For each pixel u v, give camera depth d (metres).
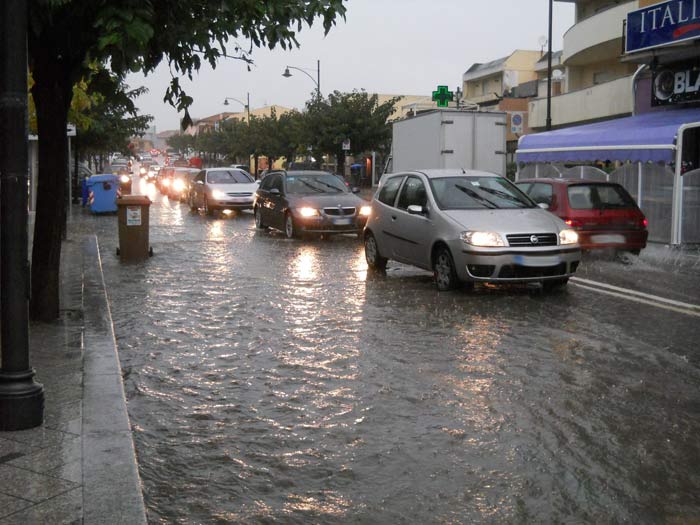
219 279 12.54
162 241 18.95
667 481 4.57
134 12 6.37
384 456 4.98
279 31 7.69
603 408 5.89
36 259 8.62
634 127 19.66
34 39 7.93
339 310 9.79
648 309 9.70
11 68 5.03
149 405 6.08
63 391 5.97
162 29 7.55
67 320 8.70
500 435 5.33
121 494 4.13
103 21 6.33
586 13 36.12
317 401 6.13
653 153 17.86
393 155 23.83
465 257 10.66
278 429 5.51
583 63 37.00
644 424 5.54
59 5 6.65
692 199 17.19
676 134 17.30
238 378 6.80
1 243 5.05
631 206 14.76
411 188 12.49
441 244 11.17
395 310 9.74
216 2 7.55
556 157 21.41
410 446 5.15
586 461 4.87
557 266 10.71
